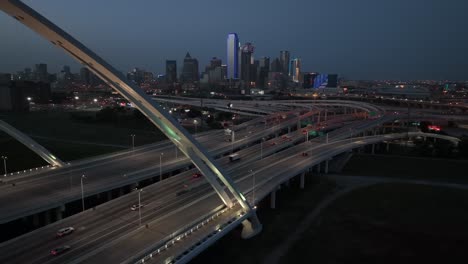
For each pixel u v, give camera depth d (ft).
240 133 508.94
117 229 175.11
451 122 643.04
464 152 399.65
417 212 237.45
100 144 432.66
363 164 373.61
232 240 197.06
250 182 258.16
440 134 506.48
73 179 258.57
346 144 420.36
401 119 613.11
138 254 145.59
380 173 341.82
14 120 604.49
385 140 458.09
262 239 199.21
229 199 202.39
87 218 188.65
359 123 579.48
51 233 169.58
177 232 166.30
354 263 175.42
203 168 187.11
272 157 349.20
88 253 147.84
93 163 309.83
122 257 145.89
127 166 301.43
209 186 250.37
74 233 170.19
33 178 258.37
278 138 481.87
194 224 177.88
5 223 203.51
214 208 202.69
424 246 191.62
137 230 171.53
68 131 520.01
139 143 444.14
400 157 400.88
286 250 187.42
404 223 220.23
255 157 358.84
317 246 191.52
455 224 218.59
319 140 449.48
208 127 610.65
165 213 196.95
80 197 223.92
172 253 148.25
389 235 204.13
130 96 164.04
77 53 147.02
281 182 260.01
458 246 191.62
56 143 428.97
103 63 145.18
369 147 464.65
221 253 182.80
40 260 144.87
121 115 648.38
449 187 291.99
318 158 339.77
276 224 219.61
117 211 199.41
